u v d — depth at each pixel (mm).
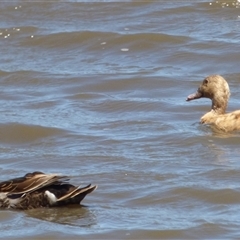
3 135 18188
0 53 25062
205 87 19500
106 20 26938
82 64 23938
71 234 12711
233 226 13047
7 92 21625
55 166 15875
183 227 12992
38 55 24797
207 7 27281
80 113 19688
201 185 14531
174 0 27969
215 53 23938
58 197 13320
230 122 18328
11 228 12859
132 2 27969
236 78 22281
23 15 27531
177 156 16328
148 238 12695
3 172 15594
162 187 14500
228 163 15805
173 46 24578
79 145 17250
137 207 13781
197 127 18453
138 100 20469
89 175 15188
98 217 13266
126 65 23688
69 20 27094
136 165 15703
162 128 18266
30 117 19328
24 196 13367
